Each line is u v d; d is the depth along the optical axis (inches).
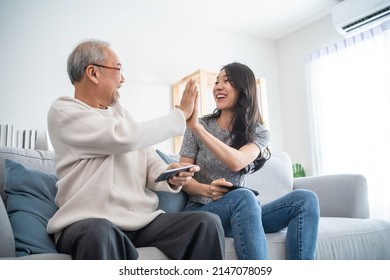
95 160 38.6
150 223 40.3
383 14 109.4
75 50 43.9
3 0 104.0
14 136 97.0
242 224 41.0
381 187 112.8
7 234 33.4
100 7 120.1
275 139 152.0
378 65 115.7
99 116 38.6
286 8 132.4
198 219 36.7
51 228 35.8
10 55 102.7
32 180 43.9
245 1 126.5
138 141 37.9
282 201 49.0
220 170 52.6
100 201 36.8
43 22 109.3
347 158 124.3
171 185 44.8
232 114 57.3
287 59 154.3
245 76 56.2
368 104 118.3
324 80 134.2
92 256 29.4
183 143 56.0
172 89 130.6
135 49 124.9
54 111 40.1
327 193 71.9
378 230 61.6
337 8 118.3
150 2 125.3
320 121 134.5
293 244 45.3
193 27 139.6
